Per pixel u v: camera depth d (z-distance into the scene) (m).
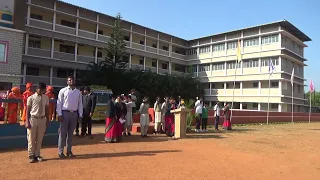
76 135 13.09
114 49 39.09
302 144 13.08
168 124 14.89
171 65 59.09
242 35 51.41
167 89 43.50
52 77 39.56
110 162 7.82
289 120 38.81
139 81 40.50
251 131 19.66
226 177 6.67
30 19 37.06
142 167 7.33
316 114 46.88
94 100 12.83
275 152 10.53
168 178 6.39
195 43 60.31
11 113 9.80
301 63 51.44
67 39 41.06
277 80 46.25
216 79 55.03
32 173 6.47
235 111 29.34
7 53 20.11
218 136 15.41
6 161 7.68
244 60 50.62
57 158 8.20
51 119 10.81
